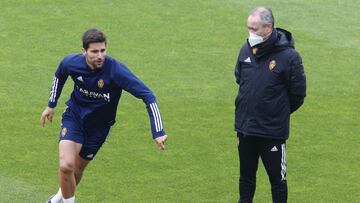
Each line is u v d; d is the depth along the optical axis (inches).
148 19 1672.0
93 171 1103.0
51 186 1053.8
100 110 935.7
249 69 924.6
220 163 1141.1
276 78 912.9
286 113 928.3
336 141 1221.1
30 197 1018.7
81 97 935.0
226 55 1531.7
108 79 912.9
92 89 920.9
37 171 1096.2
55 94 958.4
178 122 1270.9
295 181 1090.7
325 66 1505.9
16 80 1397.6
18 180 1067.3
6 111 1283.2
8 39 1562.5
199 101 1344.7
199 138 1219.2
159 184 1071.0
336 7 1764.3
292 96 924.6
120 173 1099.9
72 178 930.7
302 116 1305.4
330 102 1360.7
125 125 1254.9
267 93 916.6
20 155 1143.0
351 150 1190.3
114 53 1518.2
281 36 920.3
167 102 1337.4
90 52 892.0
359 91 1405.0
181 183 1075.3
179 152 1171.3
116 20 1660.9
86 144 951.6
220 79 1432.1
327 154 1176.8
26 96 1339.8
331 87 1418.6
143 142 1199.6
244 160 960.3
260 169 1125.7
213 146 1194.6
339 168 1132.5
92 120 942.4
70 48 1534.2
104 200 1019.9
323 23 1689.2
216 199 1033.5
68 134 939.3
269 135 924.0
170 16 1689.2
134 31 1617.9
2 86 1373.0
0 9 1686.8
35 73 1427.2
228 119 1288.1
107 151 1165.7
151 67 1469.0
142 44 1563.7
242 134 944.9
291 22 1686.8
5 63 1461.6
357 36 1640.0
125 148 1177.4
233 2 1765.5
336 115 1312.7
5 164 1113.4
